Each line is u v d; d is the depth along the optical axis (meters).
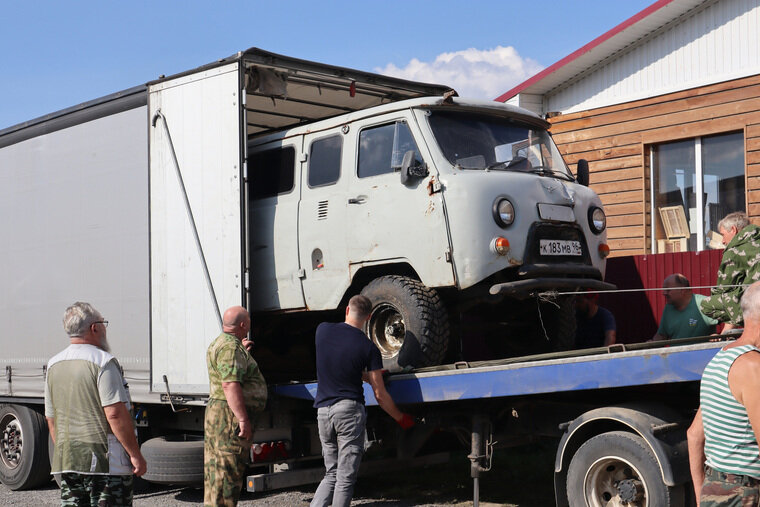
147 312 8.12
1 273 9.82
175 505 8.07
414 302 6.93
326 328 6.62
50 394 5.33
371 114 7.62
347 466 6.42
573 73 11.88
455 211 6.87
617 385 5.77
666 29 10.95
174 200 7.93
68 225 9.02
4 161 9.86
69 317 5.38
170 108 8.05
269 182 8.39
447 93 7.38
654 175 11.02
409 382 6.80
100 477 5.18
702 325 7.39
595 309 8.54
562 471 6.14
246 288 7.32
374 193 7.41
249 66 7.75
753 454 3.88
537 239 7.12
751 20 10.11
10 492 9.52
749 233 6.21
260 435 7.52
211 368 6.42
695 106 10.48
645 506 5.61
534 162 7.90
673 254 9.45
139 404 8.40
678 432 5.70
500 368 6.32
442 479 8.90
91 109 8.82
